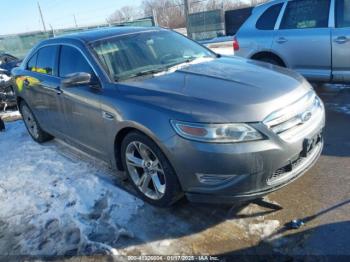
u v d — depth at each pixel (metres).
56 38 4.67
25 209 3.67
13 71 5.67
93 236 3.11
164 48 4.21
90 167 4.38
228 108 2.81
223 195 2.85
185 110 2.90
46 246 3.08
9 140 5.98
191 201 3.04
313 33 5.85
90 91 3.71
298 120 2.98
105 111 3.50
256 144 2.74
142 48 4.07
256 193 2.85
